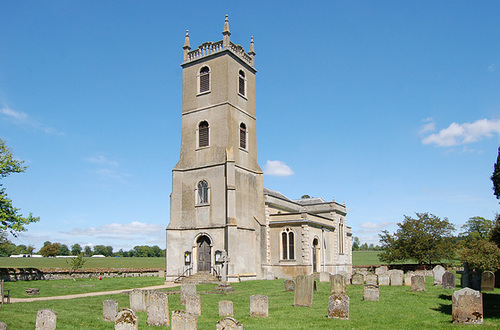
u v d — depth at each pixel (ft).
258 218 160.56
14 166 139.64
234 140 157.38
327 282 130.62
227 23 163.22
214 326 65.21
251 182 162.71
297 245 159.12
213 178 152.97
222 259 138.21
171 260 151.02
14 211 136.87
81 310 81.05
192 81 166.91
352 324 65.62
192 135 162.40
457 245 188.24
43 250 594.24
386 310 77.30
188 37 172.35
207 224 150.61
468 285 105.29
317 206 205.05
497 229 108.37
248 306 84.99
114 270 175.01
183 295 90.89
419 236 188.75
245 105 168.45
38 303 90.02
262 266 156.15
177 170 159.74
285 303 86.99
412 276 104.01
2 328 62.49
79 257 176.35
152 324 67.87
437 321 67.41
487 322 65.05
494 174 106.63
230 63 161.68
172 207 156.56
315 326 64.28
